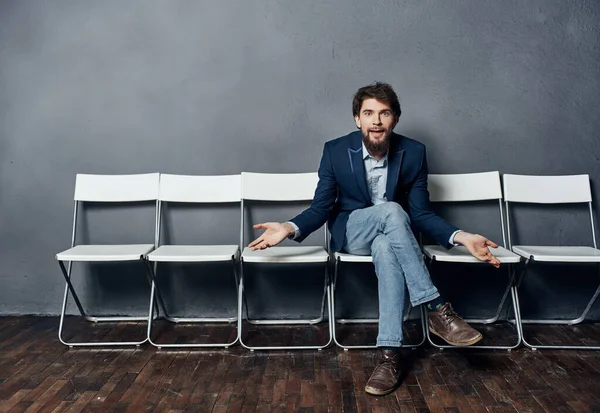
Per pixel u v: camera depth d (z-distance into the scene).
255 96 2.96
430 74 2.95
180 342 2.65
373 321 2.94
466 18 2.94
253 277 3.00
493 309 3.01
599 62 2.93
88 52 2.97
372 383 2.08
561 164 2.97
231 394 2.08
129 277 3.02
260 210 3.00
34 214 3.01
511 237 3.00
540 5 2.93
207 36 2.96
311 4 2.94
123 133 2.98
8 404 1.99
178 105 2.97
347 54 2.95
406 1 2.94
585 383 2.17
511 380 2.20
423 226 2.45
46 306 3.04
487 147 2.97
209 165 2.99
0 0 2.96
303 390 2.11
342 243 2.46
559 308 3.00
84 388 2.13
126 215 3.02
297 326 2.90
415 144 2.53
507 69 2.95
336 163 2.51
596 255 2.52
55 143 2.99
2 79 2.97
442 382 2.19
